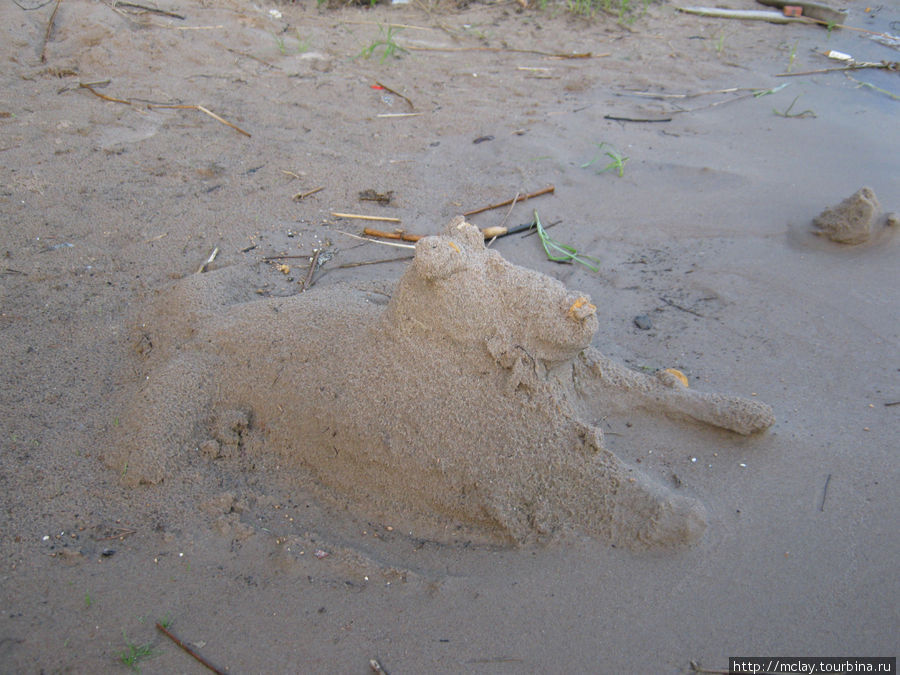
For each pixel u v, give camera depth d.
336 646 0.91
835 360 1.25
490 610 0.94
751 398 1.19
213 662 0.89
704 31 2.64
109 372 1.21
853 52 2.46
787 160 1.83
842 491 1.05
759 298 1.39
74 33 2.15
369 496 1.04
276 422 1.09
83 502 1.03
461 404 1.02
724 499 1.05
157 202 1.61
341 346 1.09
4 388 1.17
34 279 1.38
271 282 1.40
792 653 0.90
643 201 1.70
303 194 1.67
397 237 1.56
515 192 1.72
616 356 1.27
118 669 0.88
